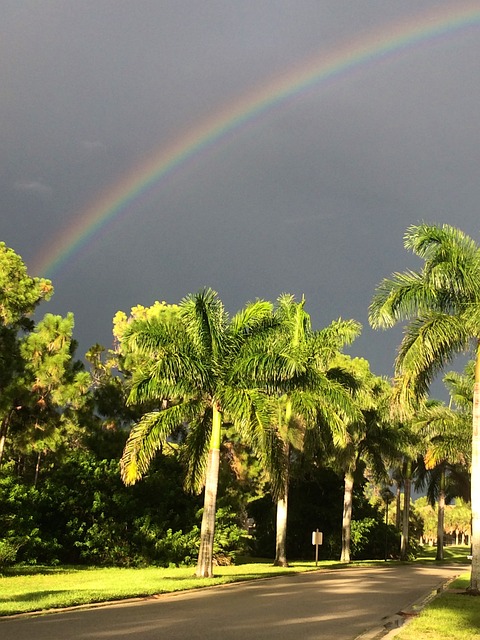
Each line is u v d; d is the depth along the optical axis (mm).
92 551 29562
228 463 49938
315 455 45375
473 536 19016
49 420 33375
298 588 20578
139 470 22516
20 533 26688
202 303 23578
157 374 22375
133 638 10148
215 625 11859
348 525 44250
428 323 20219
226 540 32094
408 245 20734
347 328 31547
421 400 21250
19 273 30453
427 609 14125
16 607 13148
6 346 29109
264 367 22844
